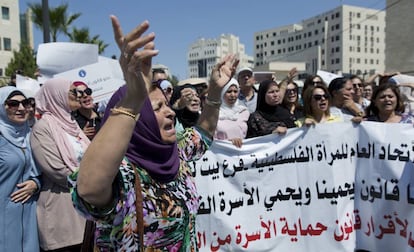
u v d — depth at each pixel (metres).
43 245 2.93
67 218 2.94
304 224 3.63
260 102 4.20
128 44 1.19
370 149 3.59
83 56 4.75
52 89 3.06
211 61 108.12
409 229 3.38
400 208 3.43
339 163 3.63
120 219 1.40
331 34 106.38
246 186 3.57
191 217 1.66
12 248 2.77
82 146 3.07
